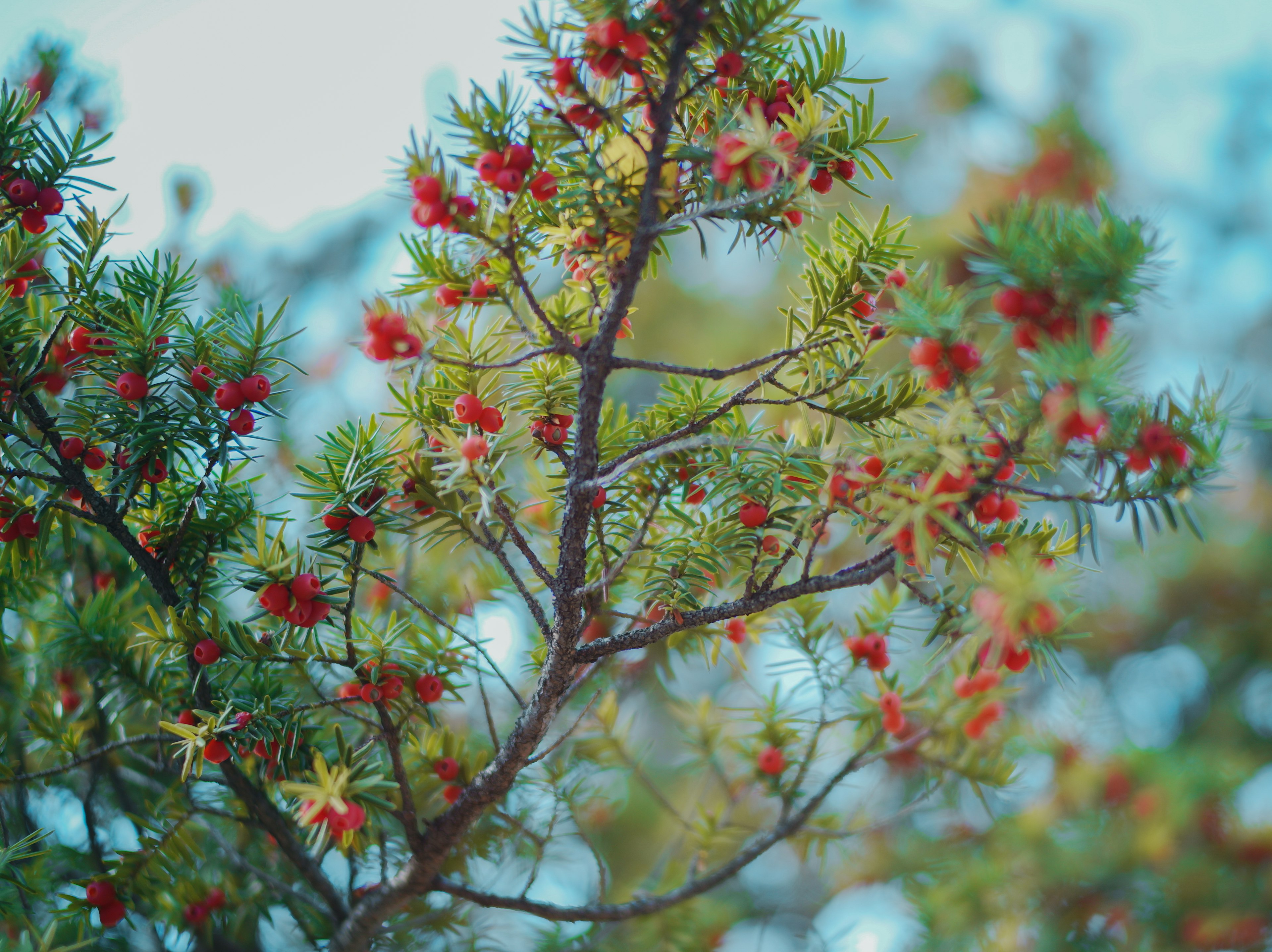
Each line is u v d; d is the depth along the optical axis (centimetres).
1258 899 146
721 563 91
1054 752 143
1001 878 127
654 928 105
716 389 94
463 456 88
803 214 90
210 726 91
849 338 91
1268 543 216
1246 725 211
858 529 88
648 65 90
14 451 96
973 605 86
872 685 103
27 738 102
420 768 96
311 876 95
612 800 113
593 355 88
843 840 107
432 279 89
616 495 94
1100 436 86
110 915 93
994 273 86
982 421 87
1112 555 216
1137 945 140
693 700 110
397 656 93
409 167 87
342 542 92
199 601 94
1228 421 87
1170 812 143
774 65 91
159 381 93
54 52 113
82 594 103
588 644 91
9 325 91
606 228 88
